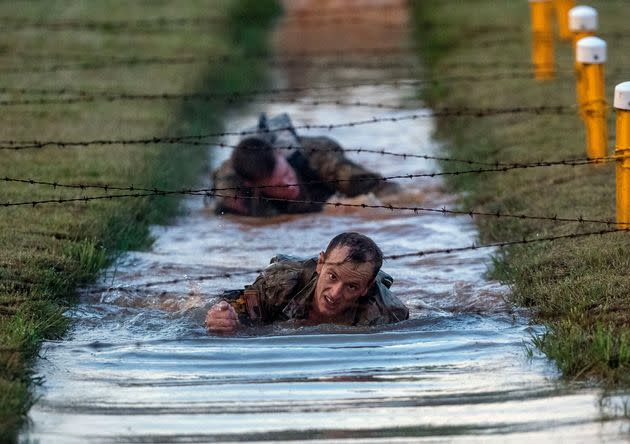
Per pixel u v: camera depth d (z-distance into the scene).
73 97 53.09
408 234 36.62
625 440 20.33
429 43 73.12
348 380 23.72
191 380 23.84
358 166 40.78
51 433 20.98
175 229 37.56
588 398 22.34
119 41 68.88
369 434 20.80
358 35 80.50
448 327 27.14
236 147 39.28
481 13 79.88
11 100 51.53
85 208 35.59
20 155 41.69
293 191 39.03
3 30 69.06
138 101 53.34
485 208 38.06
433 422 21.30
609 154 39.88
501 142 45.16
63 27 71.62
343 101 58.91
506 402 22.27
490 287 30.30
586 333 25.41
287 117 41.47
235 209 39.19
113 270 31.77
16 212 34.44
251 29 83.31
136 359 25.17
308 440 20.53
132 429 21.16
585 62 39.56
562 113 47.31
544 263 30.41
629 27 68.06
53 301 28.55
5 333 25.34
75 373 24.33
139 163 41.19
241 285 30.84
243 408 22.20
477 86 56.47
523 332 26.73
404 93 60.16
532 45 64.81
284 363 24.81
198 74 60.75
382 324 27.33
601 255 29.86
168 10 82.00
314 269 27.58
